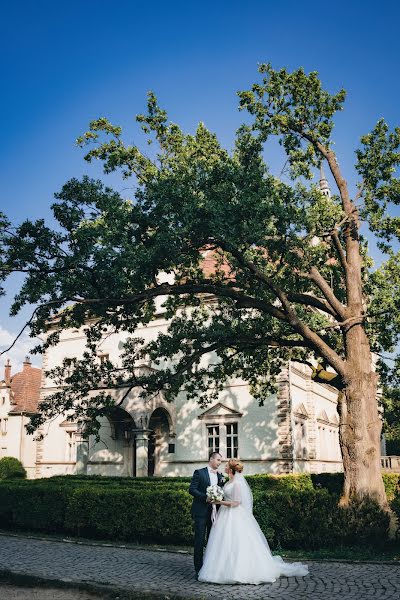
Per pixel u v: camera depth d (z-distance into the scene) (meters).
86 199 13.23
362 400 14.72
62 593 9.04
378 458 14.39
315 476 22.28
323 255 17.78
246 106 16.81
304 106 16.59
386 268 19.19
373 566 10.27
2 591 9.24
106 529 14.48
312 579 9.25
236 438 27.98
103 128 17.66
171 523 13.48
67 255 13.20
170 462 29.27
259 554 9.16
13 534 15.75
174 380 16.25
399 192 16.06
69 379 16.12
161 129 17.55
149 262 12.75
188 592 8.48
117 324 15.59
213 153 16.80
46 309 13.48
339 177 16.81
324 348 15.12
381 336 18.91
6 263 13.05
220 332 15.99
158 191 12.77
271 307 15.20
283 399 27.00
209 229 12.80
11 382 41.66
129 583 9.15
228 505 9.50
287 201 14.10
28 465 38.94
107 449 30.86
